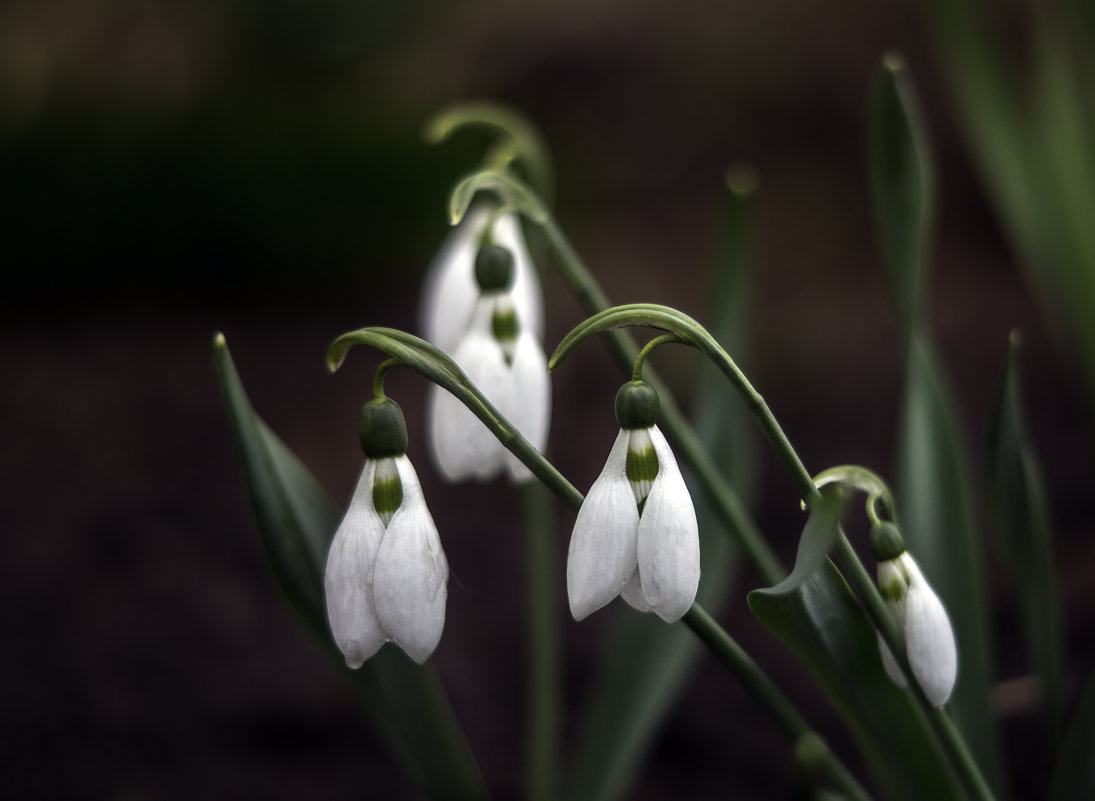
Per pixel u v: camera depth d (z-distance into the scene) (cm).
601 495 37
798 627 38
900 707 39
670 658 48
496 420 37
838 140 167
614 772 47
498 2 188
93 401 105
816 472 96
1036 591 44
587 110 176
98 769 63
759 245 151
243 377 111
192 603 78
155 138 134
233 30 172
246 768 64
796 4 177
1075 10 72
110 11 172
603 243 150
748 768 63
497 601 80
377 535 37
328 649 42
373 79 173
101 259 127
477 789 43
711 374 49
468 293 46
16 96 160
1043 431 102
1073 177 71
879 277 142
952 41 71
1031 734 62
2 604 77
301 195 132
